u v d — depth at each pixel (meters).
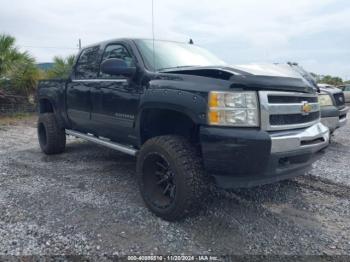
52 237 3.04
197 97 3.11
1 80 12.75
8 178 4.71
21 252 2.79
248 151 2.92
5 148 6.94
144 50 4.06
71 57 15.14
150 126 3.83
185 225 3.29
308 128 3.45
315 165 5.47
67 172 5.04
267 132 3.05
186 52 4.48
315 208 3.77
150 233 3.13
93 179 4.69
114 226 3.26
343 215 3.60
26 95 13.67
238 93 2.99
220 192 4.16
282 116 3.20
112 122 4.31
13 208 3.66
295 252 2.86
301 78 3.57
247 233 3.17
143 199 3.62
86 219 3.40
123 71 3.79
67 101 5.45
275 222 3.41
